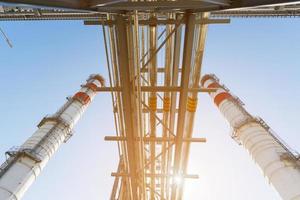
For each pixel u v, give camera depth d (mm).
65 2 5875
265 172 13430
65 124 18984
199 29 11570
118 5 7305
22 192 13656
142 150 12188
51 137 17266
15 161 14352
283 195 11820
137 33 8719
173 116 14156
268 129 15711
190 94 14945
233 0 6832
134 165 12719
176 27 9039
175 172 13922
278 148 13766
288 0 4859
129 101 10320
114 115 12672
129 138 11555
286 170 12273
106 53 10078
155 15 9727
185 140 12898
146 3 7258
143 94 15688
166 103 15258
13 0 4543
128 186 15695
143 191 13266
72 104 22234
